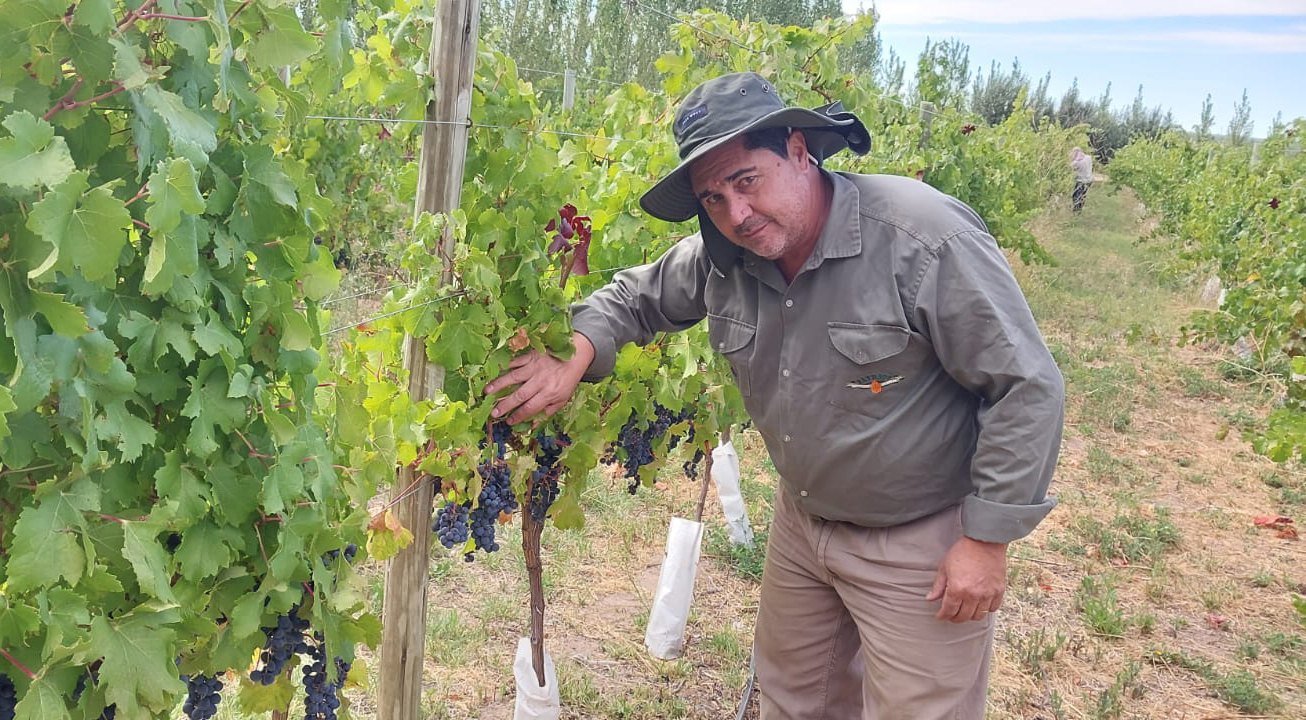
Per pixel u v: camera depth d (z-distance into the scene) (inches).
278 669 75.2
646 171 136.5
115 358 51.7
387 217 310.7
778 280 94.4
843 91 192.9
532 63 477.7
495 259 95.4
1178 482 258.1
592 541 194.1
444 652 148.5
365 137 174.1
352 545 80.0
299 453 66.0
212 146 54.0
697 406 149.6
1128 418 303.6
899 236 87.7
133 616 53.8
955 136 327.3
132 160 53.5
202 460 60.9
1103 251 703.7
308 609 73.5
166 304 56.3
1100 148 1681.8
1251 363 353.1
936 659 95.2
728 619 170.1
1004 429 85.7
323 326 85.7
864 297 89.4
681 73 162.1
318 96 74.9
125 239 46.6
